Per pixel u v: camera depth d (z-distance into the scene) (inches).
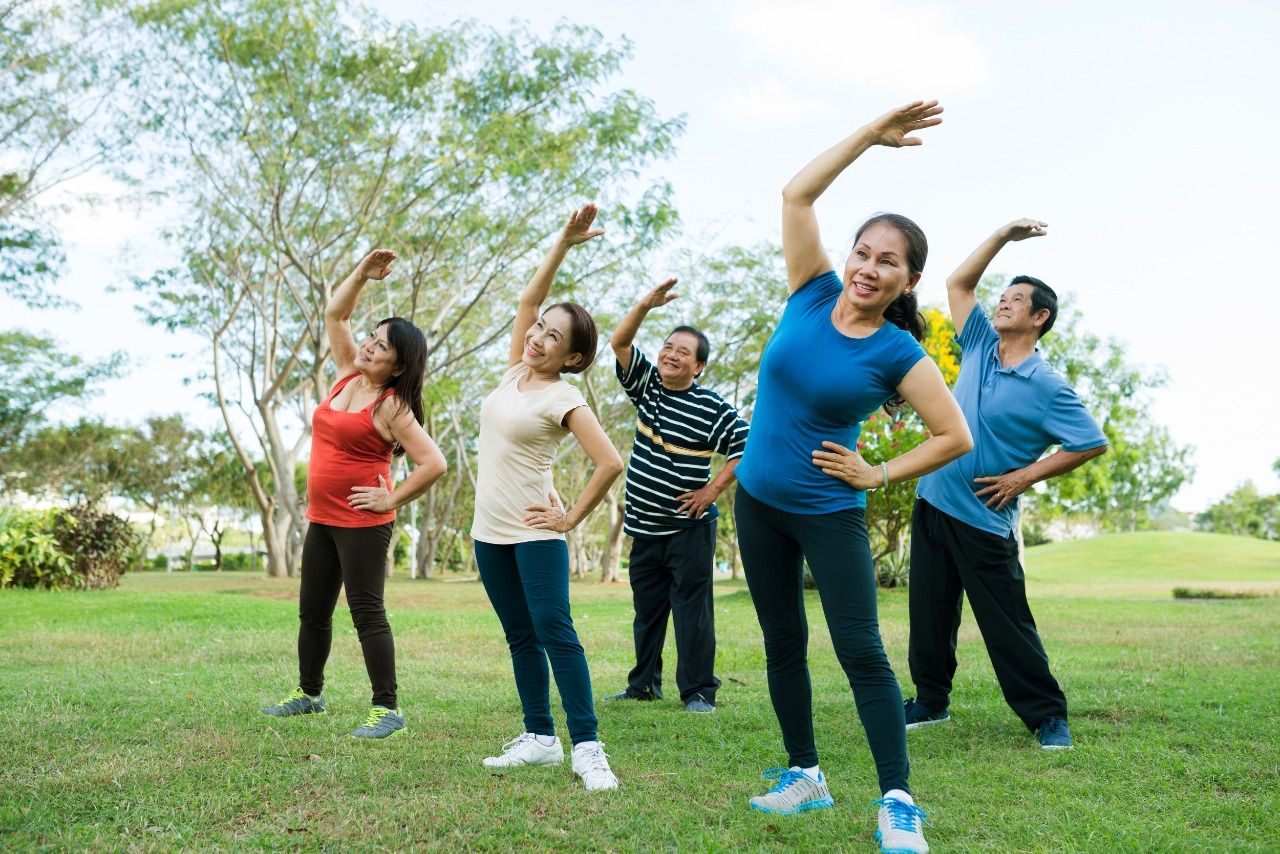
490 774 130.6
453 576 1344.7
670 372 200.8
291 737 149.7
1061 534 2404.0
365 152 609.9
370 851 99.9
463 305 826.2
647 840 105.0
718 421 197.3
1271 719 167.2
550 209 637.3
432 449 164.4
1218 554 1168.2
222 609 366.3
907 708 175.3
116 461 1473.9
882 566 585.3
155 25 569.9
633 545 202.7
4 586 484.1
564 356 139.3
